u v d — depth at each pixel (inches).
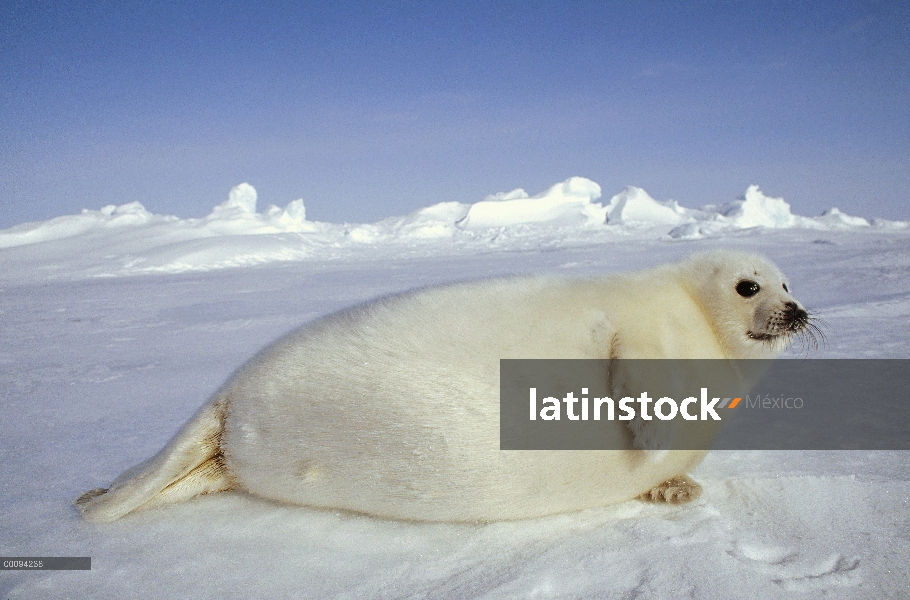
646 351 76.9
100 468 99.0
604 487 79.5
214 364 198.1
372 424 74.1
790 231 1117.1
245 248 1175.0
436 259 941.8
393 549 72.0
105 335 289.6
